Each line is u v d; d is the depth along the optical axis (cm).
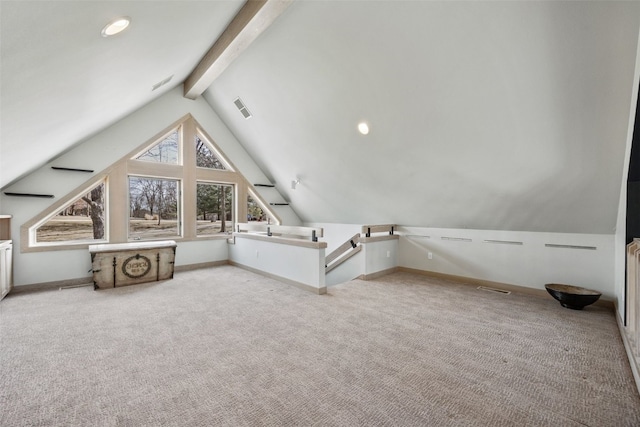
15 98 197
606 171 309
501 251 445
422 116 362
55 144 370
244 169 678
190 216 602
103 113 389
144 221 561
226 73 508
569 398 187
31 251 444
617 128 271
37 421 166
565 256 392
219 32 385
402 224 564
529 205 389
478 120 330
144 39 251
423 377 211
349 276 539
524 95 286
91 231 509
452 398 187
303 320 319
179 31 288
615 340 271
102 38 204
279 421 166
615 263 356
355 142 457
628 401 184
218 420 167
